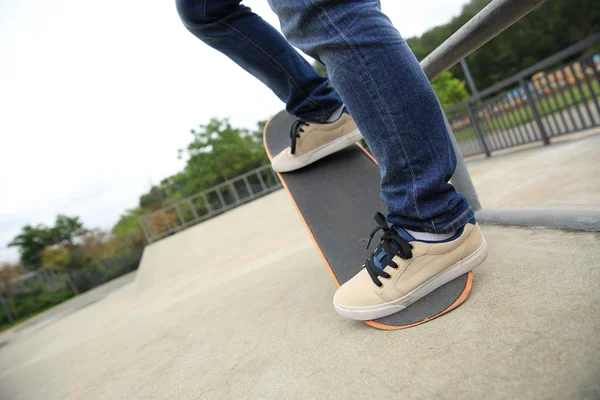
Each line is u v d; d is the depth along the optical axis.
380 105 0.73
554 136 4.02
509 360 0.56
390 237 0.85
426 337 0.73
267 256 3.22
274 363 0.90
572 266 0.78
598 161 2.33
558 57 3.49
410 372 0.63
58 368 2.20
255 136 28.31
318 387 0.70
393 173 0.77
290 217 5.12
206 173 25.09
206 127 24.80
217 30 1.13
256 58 1.16
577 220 1.01
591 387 0.45
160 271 5.91
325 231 1.11
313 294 1.34
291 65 1.15
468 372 0.57
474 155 5.70
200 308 2.12
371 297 0.84
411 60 0.73
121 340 2.17
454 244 0.82
